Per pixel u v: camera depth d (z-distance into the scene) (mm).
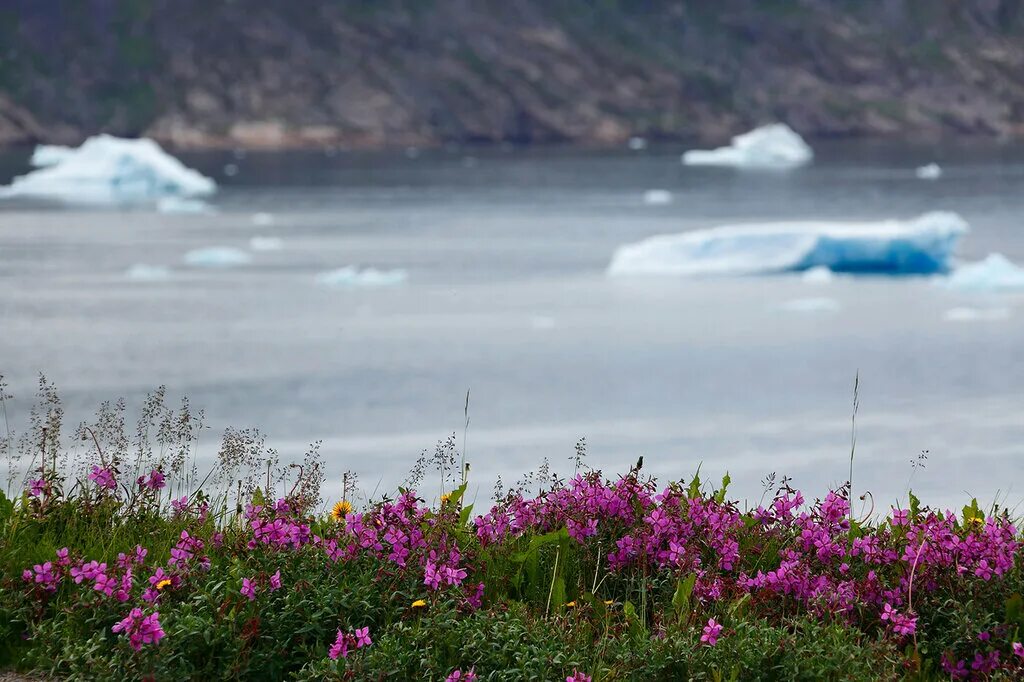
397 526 23125
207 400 104250
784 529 24344
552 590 22266
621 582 23328
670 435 88375
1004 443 82312
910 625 20734
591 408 100438
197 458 64375
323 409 100250
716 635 19938
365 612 21312
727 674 19750
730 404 101438
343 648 19875
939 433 86688
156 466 26312
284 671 20531
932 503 62438
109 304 166375
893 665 20156
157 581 21547
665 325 150250
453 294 179875
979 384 109438
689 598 21938
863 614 22016
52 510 24844
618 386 111000
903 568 22672
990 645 21125
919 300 167625
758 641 20078
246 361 124250
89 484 26094
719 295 176375
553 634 20672
